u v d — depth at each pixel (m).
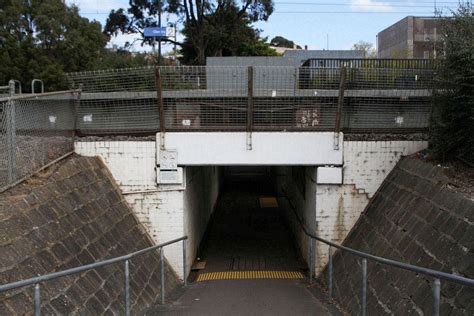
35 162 7.19
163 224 9.00
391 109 8.88
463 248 5.02
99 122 9.02
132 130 9.01
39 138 7.49
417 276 5.49
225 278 9.10
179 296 7.74
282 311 6.76
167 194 8.98
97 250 6.63
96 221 7.25
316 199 8.98
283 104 8.77
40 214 5.99
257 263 10.44
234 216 15.61
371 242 7.54
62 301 5.09
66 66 29.48
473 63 6.78
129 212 8.84
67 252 5.90
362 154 8.85
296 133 8.84
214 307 6.99
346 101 8.86
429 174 7.15
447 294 4.74
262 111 8.79
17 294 4.56
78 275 5.75
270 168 22.11
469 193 5.93
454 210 5.71
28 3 29.16
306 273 9.55
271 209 16.61
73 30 29.62
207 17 30.41
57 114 8.17
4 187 6.25
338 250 8.70
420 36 34.19
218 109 8.83
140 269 7.53
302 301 7.31
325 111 8.80
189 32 30.69
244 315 6.57
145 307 6.77
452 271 4.94
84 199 7.40
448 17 8.00
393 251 6.54
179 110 8.83
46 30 28.66
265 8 30.31
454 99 7.18
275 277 9.16
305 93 8.77
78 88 8.81
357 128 8.95
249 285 8.46
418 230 6.25
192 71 8.89
